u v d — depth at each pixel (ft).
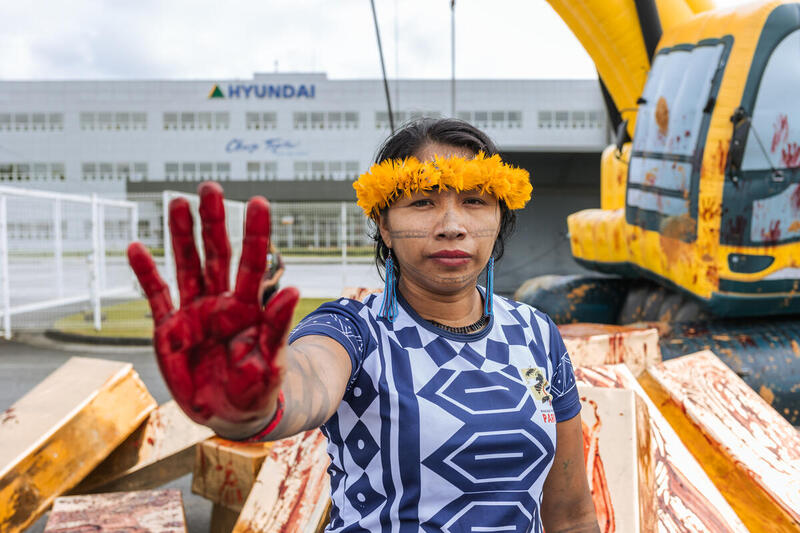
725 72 12.12
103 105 153.07
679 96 13.41
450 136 3.59
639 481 5.66
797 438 7.20
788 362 12.50
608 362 8.32
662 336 13.56
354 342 3.18
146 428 9.03
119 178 153.99
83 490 8.96
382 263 3.85
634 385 7.13
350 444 3.22
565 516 4.03
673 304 15.57
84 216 47.34
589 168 68.80
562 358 3.74
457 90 140.87
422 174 3.29
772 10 11.81
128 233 45.01
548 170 69.10
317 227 49.06
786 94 11.76
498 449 3.14
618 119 19.15
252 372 2.11
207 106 152.97
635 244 15.28
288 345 3.05
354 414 3.20
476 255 3.39
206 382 2.17
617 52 16.67
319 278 49.98
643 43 16.24
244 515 6.29
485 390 3.23
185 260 2.19
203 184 2.20
